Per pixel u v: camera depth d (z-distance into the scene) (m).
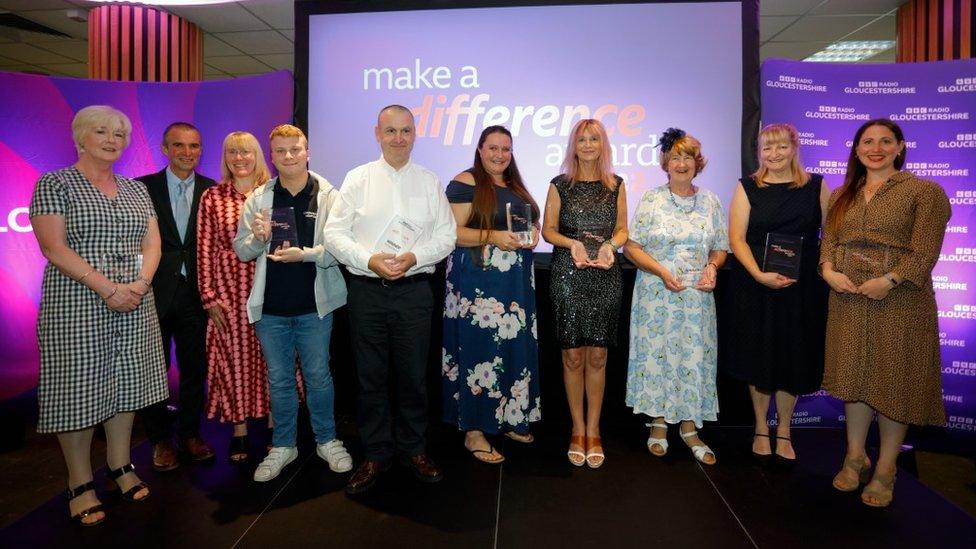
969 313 3.04
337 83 3.28
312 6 3.27
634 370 2.65
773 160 2.46
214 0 3.94
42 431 1.99
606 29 3.17
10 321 3.35
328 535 1.99
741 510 2.17
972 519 2.11
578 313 2.50
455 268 2.56
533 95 3.21
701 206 2.57
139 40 5.10
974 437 3.04
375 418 2.34
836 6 5.10
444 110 3.24
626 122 3.18
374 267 2.11
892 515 2.14
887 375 2.14
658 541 1.96
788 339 2.47
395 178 2.27
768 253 2.37
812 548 1.91
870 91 3.11
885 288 2.10
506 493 2.30
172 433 2.77
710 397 2.58
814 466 2.59
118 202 2.11
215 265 2.50
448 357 2.62
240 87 3.39
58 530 2.04
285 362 2.42
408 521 2.09
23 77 3.31
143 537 1.99
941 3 4.62
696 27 3.13
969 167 3.03
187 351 2.63
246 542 1.95
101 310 2.06
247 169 2.48
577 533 2.01
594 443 2.59
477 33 3.21
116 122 2.07
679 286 2.45
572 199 2.52
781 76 3.11
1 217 3.30
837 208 2.31
